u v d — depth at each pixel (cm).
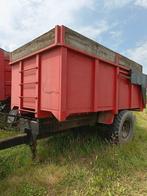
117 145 532
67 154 466
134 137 637
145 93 706
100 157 449
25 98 454
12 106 516
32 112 431
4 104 698
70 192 340
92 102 439
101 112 523
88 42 415
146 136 685
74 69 388
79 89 402
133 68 614
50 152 477
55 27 357
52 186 354
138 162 451
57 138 536
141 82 669
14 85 506
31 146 419
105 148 505
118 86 540
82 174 388
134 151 509
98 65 450
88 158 461
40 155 457
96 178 372
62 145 511
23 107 462
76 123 486
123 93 578
